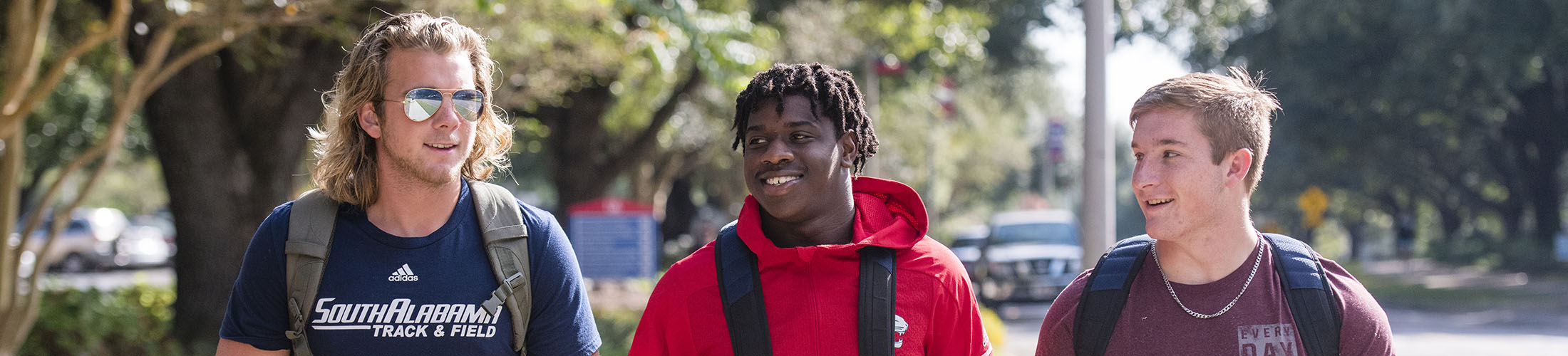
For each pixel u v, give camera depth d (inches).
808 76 101.5
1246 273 94.3
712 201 1424.7
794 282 101.3
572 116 631.8
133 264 1065.5
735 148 107.9
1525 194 1143.6
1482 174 1192.2
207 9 251.4
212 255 331.0
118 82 255.9
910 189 105.0
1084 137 254.1
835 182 103.2
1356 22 765.3
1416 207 1566.2
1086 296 97.6
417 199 97.8
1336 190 1451.8
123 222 1140.5
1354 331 91.8
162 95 321.1
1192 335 93.3
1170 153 93.1
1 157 257.8
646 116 764.0
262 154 334.3
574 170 635.5
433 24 98.7
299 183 363.6
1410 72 773.3
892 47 625.0
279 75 332.5
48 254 264.7
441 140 96.7
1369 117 898.7
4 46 329.1
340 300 95.5
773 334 100.1
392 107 96.2
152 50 247.9
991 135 1847.9
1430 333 517.3
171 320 356.8
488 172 107.3
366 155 100.0
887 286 100.1
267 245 96.3
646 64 464.4
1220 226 93.8
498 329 97.5
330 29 291.4
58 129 808.9
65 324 322.7
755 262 102.2
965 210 2618.1
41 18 221.6
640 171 911.0
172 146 324.8
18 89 220.1
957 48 625.3
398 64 96.9
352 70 99.0
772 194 100.7
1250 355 91.8
